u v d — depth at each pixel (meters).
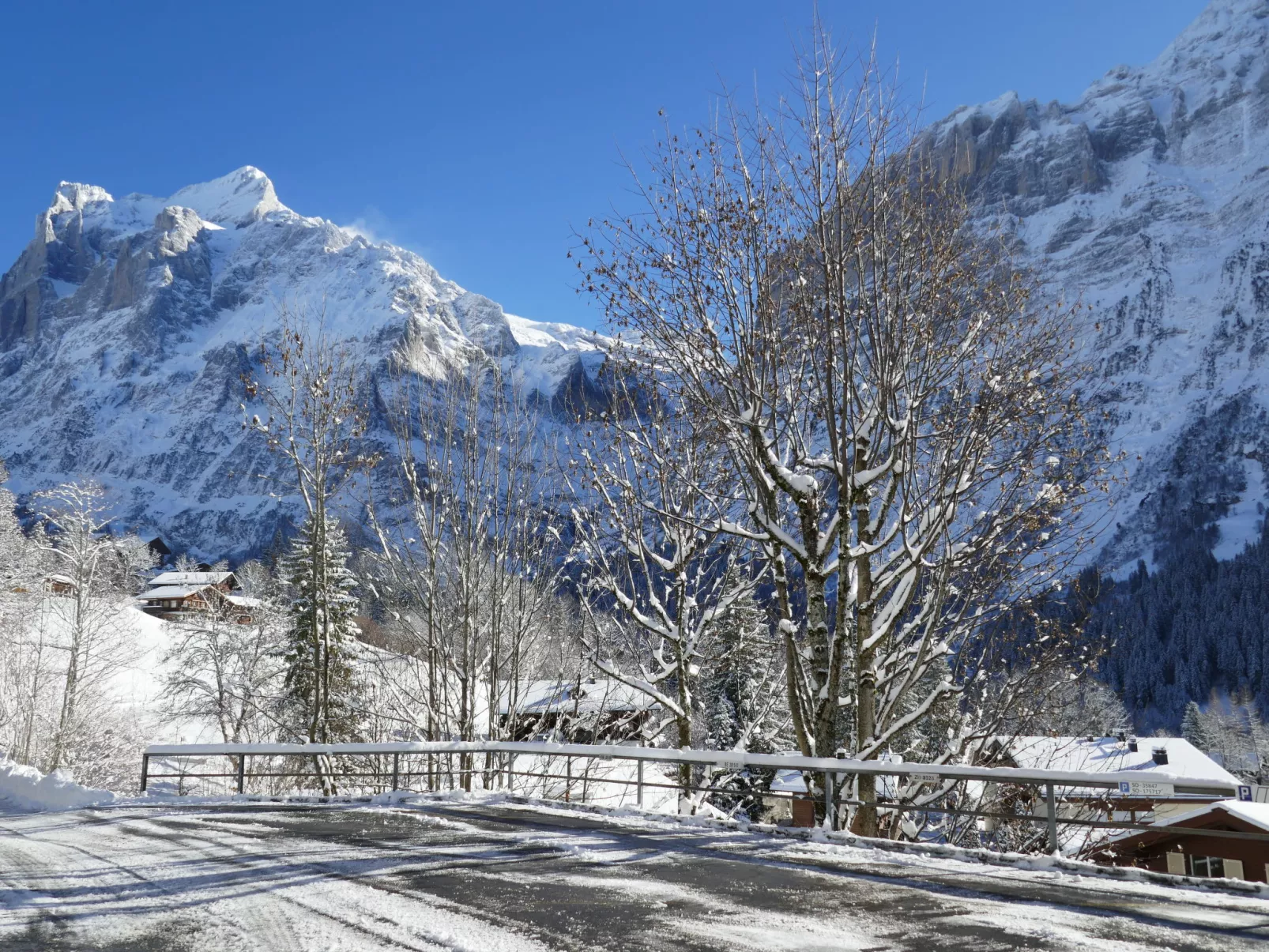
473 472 20.66
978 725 14.44
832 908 7.03
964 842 14.50
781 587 14.47
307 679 35.00
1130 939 6.11
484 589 20.58
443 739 19.77
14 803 14.62
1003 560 13.69
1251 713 88.00
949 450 13.11
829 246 12.60
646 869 8.51
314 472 20.81
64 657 51.12
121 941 6.45
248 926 6.73
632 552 16.97
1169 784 7.80
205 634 45.50
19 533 54.28
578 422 17.39
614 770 22.16
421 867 8.68
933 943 6.05
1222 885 7.68
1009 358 13.10
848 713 14.38
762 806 29.48
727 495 16.67
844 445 12.77
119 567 57.56
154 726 46.81
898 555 13.52
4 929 6.81
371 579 21.03
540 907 7.10
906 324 12.92
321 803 13.64
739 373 13.45
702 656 17.98
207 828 11.48
